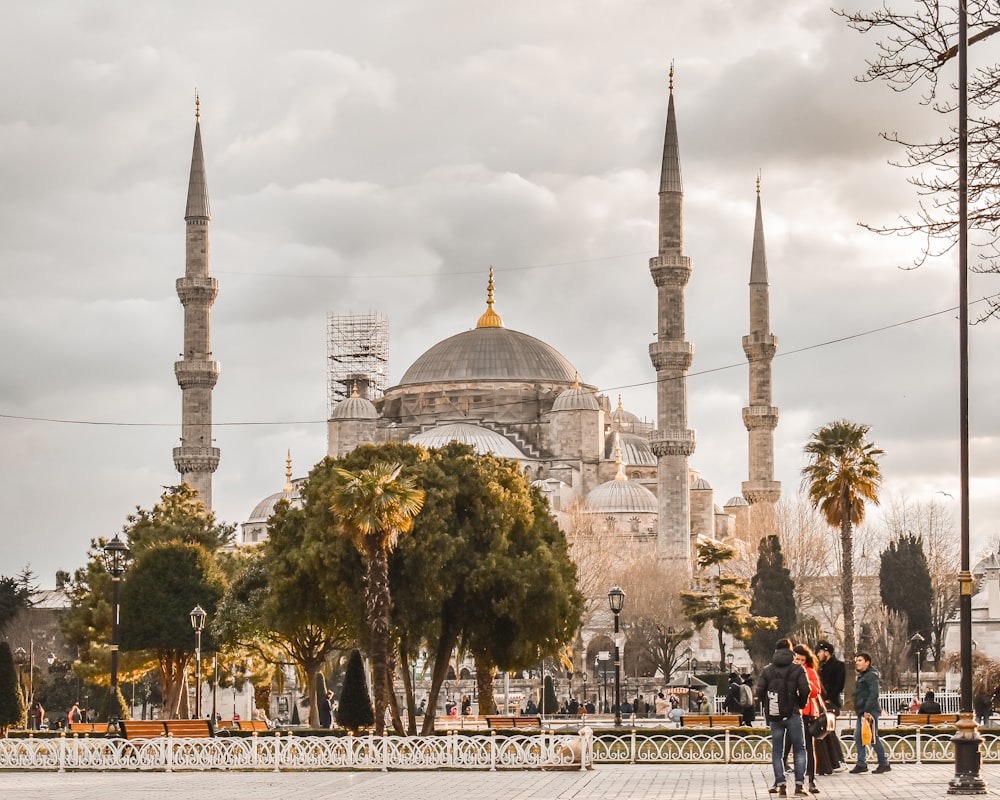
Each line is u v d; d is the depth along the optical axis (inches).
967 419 1238.3
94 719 4232.3
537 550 2459.4
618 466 7022.6
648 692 5142.7
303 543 2436.0
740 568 5792.3
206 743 1753.2
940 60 1122.0
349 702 2337.6
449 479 2421.3
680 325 5954.7
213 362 6215.6
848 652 3161.9
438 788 1380.4
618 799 1218.6
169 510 3745.1
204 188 6343.5
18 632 4431.6
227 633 3097.9
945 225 1188.5
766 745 1800.0
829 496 3181.6
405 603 2331.4
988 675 2682.1
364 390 7416.3
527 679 5088.6
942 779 1359.5
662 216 5999.0
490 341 7741.1
